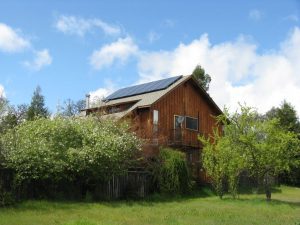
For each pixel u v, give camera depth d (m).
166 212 20.23
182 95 39.47
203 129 40.91
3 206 20.38
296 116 57.47
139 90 40.50
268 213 20.33
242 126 27.92
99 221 16.42
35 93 57.00
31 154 22.64
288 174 49.84
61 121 25.67
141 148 28.64
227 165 28.47
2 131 27.69
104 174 25.27
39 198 23.33
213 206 23.50
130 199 26.64
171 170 29.28
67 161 23.73
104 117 31.23
